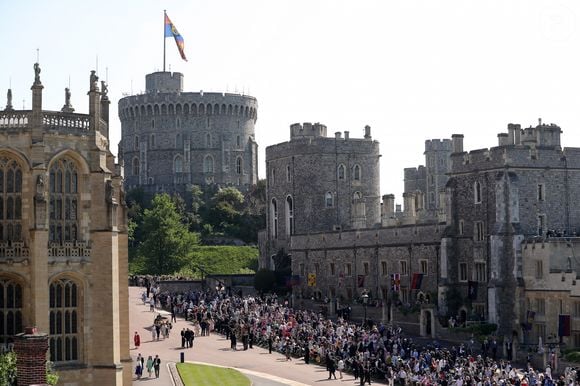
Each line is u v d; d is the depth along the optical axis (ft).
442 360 244.83
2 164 199.00
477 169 340.59
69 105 242.37
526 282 315.99
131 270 543.80
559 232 326.85
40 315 194.59
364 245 403.54
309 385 237.86
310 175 480.23
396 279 363.35
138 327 320.91
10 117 199.93
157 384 227.40
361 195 489.26
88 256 203.51
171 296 379.35
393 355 257.75
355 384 239.71
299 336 290.76
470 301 342.03
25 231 198.29
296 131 497.05
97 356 203.41
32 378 131.44
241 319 314.96
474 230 342.44
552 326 302.04
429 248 362.74
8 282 197.47
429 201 597.11
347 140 487.20
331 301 387.14
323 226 479.41
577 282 290.76
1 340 196.44
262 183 651.66
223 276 484.33
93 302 203.72
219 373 242.99
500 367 243.40
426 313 335.06
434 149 598.34
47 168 199.72
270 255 504.84
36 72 199.62
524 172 330.95
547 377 225.56
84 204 204.03
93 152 205.16
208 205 649.20
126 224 223.10
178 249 544.21
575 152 339.77
